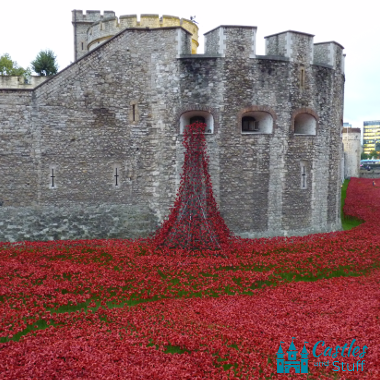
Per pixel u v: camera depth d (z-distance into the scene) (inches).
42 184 605.3
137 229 626.2
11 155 598.2
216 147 623.2
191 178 603.8
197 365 272.7
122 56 621.6
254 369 267.7
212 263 492.7
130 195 631.2
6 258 493.7
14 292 382.0
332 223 743.7
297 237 642.2
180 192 607.8
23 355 275.1
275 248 569.0
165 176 624.1
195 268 474.0
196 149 608.4
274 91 647.1
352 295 406.6
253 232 646.5
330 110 722.2
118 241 592.1
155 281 430.3
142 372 256.7
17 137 598.5
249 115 670.5
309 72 681.0
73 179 614.9
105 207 624.1
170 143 621.0
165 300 391.9
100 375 251.8
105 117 621.0
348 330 317.7
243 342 299.6
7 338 306.0
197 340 303.9
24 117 598.5
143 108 626.5
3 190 597.9
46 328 322.3
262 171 648.4
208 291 415.8
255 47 631.8
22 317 335.6
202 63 616.1
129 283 422.0
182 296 406.9
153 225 629.3
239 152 634.2
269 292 415.2
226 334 311.9
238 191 636.7
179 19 896.3
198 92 617.6
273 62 645.3
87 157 617.9
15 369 256.2
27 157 601.6
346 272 493.0
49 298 378.3
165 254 536.1
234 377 257.4
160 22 863.7
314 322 335.3
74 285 405.4
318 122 697.6
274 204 660.1
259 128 677.9
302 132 716.0
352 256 538.0
